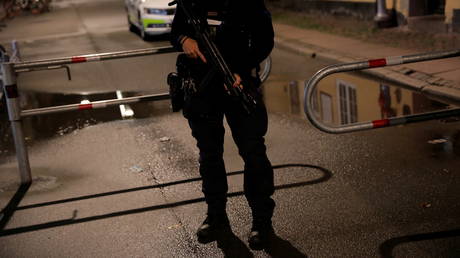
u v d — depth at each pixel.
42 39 19.39
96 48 15.84
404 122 4.56
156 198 5.11
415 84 8.55
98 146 6.90
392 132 6.52
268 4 22.02
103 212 4.89
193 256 4.00
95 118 8.33
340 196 4.84
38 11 31.00
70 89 10.77
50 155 6.66
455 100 7.70
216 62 3.65
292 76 10.30
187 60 3.88
